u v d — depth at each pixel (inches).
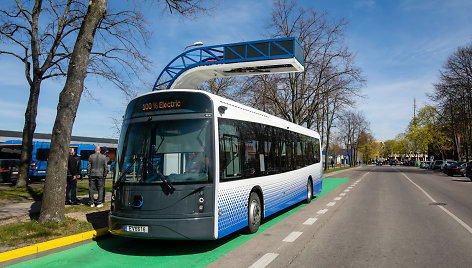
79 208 391.9
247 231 291.1
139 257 225.0
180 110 240.8
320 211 424.5
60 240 250.4
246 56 562.6
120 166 245.9
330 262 209.8
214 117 240.2
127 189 235.1
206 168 231.1
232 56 570.9
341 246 249.3
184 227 220.4
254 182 298.2
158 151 235.0
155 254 232.4
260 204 316.5
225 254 230.1
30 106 619.5
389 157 6309.1
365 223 340.5
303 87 1122.7
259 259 216.5
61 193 297.4
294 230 309.0
